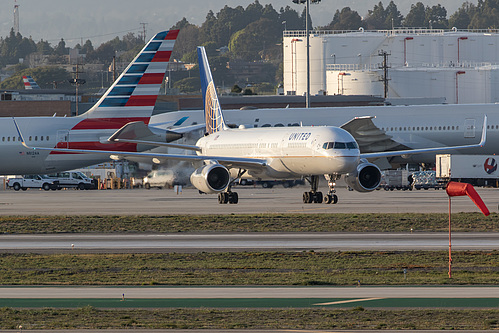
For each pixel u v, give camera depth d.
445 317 76.06
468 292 89.56
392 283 95.88
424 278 99.62
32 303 85.25
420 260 115.56
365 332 70.50
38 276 103.69
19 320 75.69
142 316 77.56
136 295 89.38
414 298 86.25
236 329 71.69
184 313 78.88
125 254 125.12
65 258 120.81
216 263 114.50
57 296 89.06
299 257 119.88
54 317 77.12
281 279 99.75
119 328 72.12
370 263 113.31
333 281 97.50
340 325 72.94
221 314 78.25
